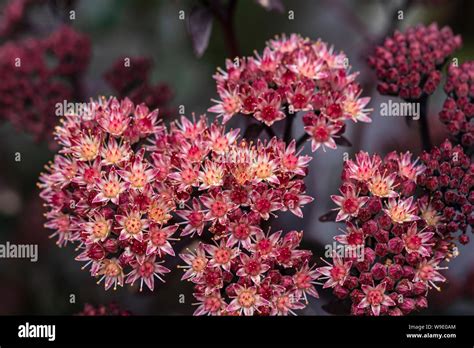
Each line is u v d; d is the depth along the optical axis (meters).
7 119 0.44
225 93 0.37
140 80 0.44
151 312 0.43
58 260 0.45
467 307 0.41
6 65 0.44
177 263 0.38
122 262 0.35
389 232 0.35
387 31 0.46
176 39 0.50
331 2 0.48
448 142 0.37
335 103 0.37
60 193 0.36
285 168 0.35
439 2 0.46
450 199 0.36
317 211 0.41
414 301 0.35
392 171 0.36
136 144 0.37
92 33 0.50
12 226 0.46
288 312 0.36
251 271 0.34
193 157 0.36
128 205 0.35
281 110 0.37
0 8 0.49
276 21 0.50
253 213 0.35
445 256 0.36
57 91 0.44
